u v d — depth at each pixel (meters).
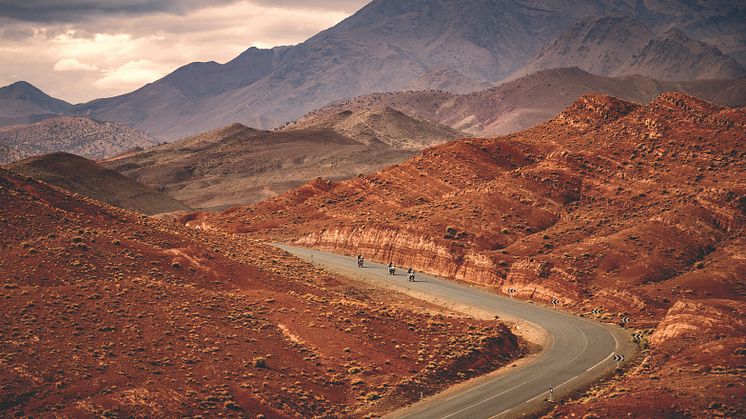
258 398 92.94
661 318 130.88
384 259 180.00
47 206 138.88
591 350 116.38
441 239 172.50
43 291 107.69
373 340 112.88
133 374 92.44
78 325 100.69
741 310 114.31
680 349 108.12
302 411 93.25
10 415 82.12
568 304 142.25
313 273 152.25
